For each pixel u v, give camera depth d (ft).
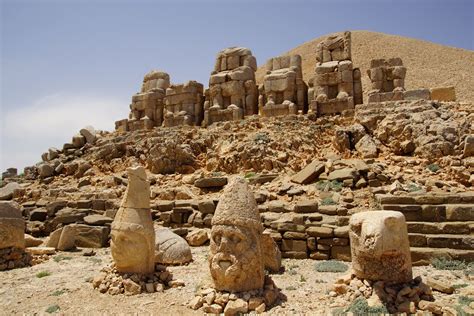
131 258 29.25
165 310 24.72
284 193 45.75
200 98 77.77
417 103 57.57
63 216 50.67
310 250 37.32
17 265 37.14
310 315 22.80
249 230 25.71
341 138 55.01
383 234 24.06
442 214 35.12
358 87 64.69
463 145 47.85
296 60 69.41
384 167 47.52
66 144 79.92
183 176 58.34
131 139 73.26
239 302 23.73
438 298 23.63
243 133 62.28
